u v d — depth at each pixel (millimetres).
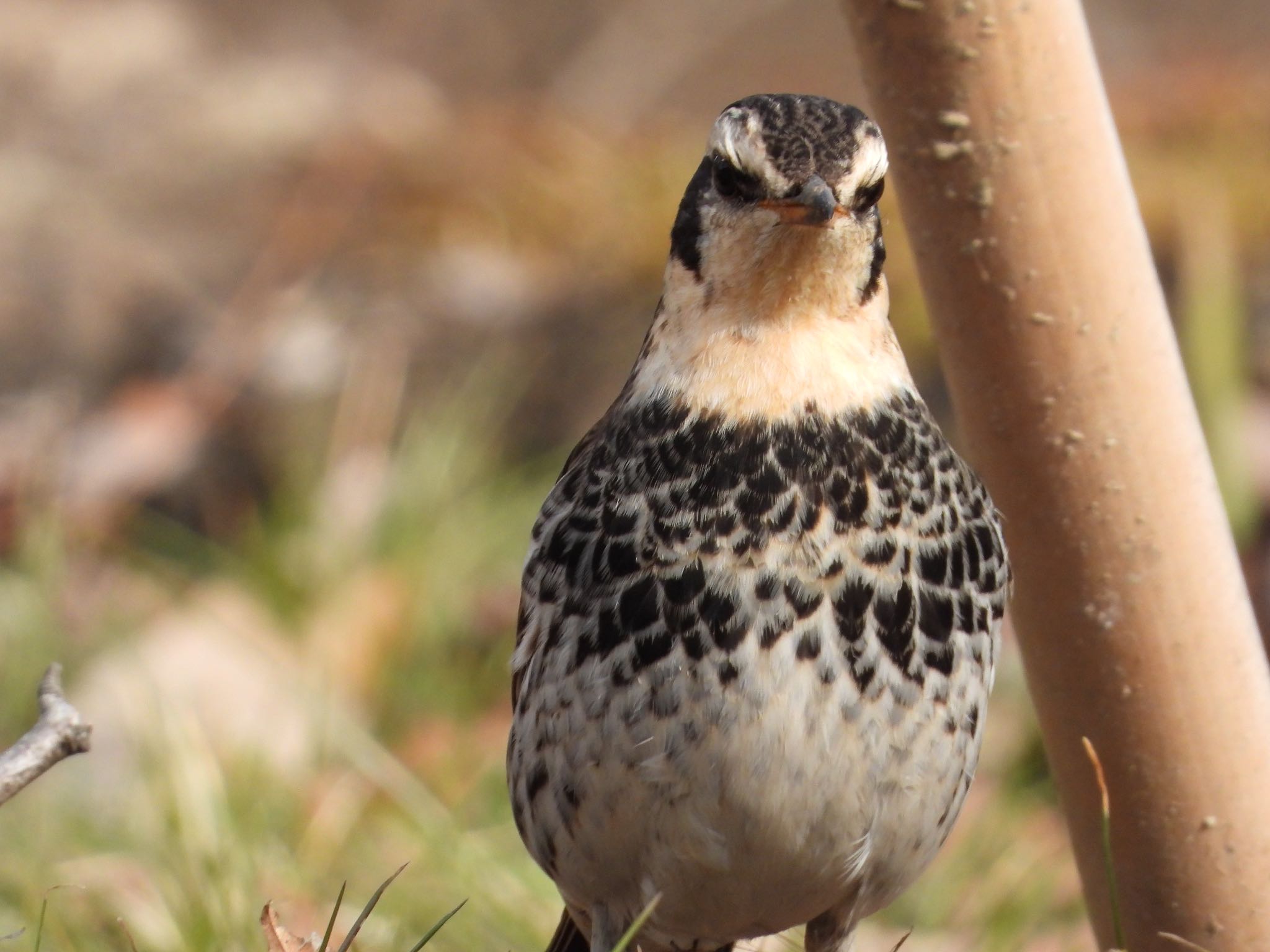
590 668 6477
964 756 6699
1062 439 7016
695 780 6406
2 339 18734
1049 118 6812
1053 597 7188
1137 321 6953
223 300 18906
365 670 12680
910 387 6934
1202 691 7102
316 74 24156
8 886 9336
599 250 17969
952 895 9828
